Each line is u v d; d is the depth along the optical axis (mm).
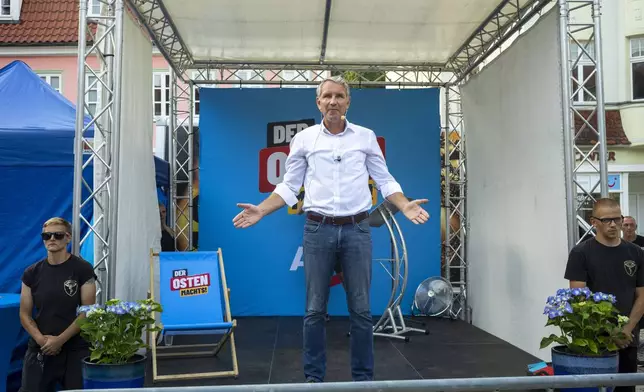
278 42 6727
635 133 12586
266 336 5969
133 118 4723
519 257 5230
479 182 6312
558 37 4336
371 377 2883
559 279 4438
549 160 4590
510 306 5477
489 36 6520
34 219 4961
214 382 4273
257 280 7211
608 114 12820
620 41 12766
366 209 2908
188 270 5055
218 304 4969
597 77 4277
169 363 4828
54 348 3283
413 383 1851
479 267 6359
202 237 7230
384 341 5691
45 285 3383
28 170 4969
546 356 4703
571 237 4199
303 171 2990
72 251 4027
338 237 2834
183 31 6363
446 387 1857
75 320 3322
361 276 2861
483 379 1877
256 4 5625
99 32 4535
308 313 2877
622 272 3314
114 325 3135
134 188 4750
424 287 6469
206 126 7316
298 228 7242
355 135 2945
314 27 6262
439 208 7277
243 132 7316
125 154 4492
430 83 7492
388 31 6371
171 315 4836
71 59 12805
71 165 4992
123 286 4430
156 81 12133
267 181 7293
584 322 3059
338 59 7363
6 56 12758
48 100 5730
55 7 13211
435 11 5801
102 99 4480
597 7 4316
